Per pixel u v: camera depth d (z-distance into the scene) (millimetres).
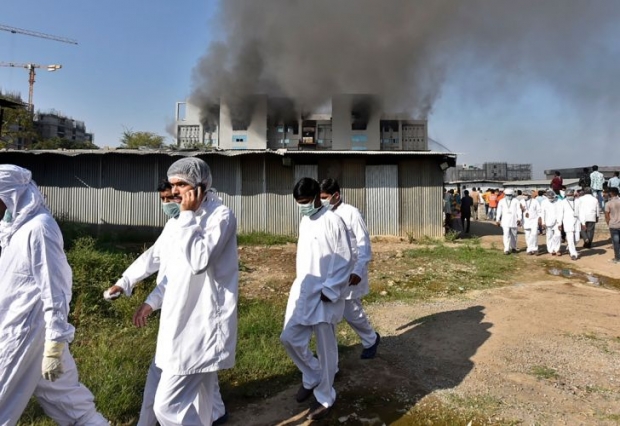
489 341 4559
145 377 3469
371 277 7910
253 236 12367
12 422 2145
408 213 13406
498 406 3217
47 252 2145
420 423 3016
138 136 43188
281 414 3154
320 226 3201
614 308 5832
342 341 4590
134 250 10422
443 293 6719
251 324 4719
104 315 5020
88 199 12477
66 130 80125
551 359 4074
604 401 3268
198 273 2131
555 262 9758
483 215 25047
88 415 2480
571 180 29781
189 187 2193
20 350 2119
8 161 12305
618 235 9664
